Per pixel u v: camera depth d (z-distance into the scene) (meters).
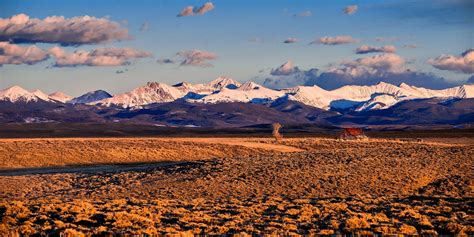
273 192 49.06
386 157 69.50
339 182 52.88
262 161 68.94
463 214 34.84
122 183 57.94
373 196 45.44
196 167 66.06
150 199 44.69
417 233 27.58
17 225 28.02
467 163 62.97
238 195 47.38
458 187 50.22
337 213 33.97
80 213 31.00
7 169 84.44
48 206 32.94
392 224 29.80
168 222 30.02
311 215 33.19
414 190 49.84
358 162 64.44
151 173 64.56
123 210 32.91
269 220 31.23
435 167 60.59
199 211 34.28
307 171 58.62
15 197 49.03
